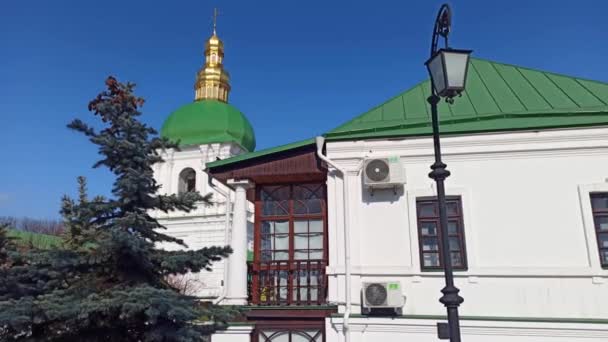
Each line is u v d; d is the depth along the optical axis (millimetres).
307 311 8844
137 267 6172
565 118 8656
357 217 8906
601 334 7715
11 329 5594
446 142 8883
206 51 35438
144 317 5766
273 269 9625
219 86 34562
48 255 5824
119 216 6270
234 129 32188
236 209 9852
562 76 10680
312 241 9891
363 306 8336
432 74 5875
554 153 8547
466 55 5699
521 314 8086
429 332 8102
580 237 8203
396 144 9000
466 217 8547
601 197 8359
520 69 11219
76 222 6160
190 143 31078
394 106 10359
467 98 10094
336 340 8469
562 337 7840
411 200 8773
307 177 9938
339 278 8727
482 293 8250
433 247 8625
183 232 30188
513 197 8523
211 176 10188
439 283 8375
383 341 8250
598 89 9852
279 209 10203
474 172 8734
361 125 9453
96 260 5836
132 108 6496
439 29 5957
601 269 8008
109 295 5664
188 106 33188
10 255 5887
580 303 7977
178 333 5660
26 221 32812
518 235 8367
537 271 8164
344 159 9156
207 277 26438
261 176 9836
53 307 5309
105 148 6086
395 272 8539
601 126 8414
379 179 8617
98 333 5867
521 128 8578
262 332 9039
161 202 6480
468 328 8062
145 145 6414
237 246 9594
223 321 6383
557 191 8414
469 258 8375
